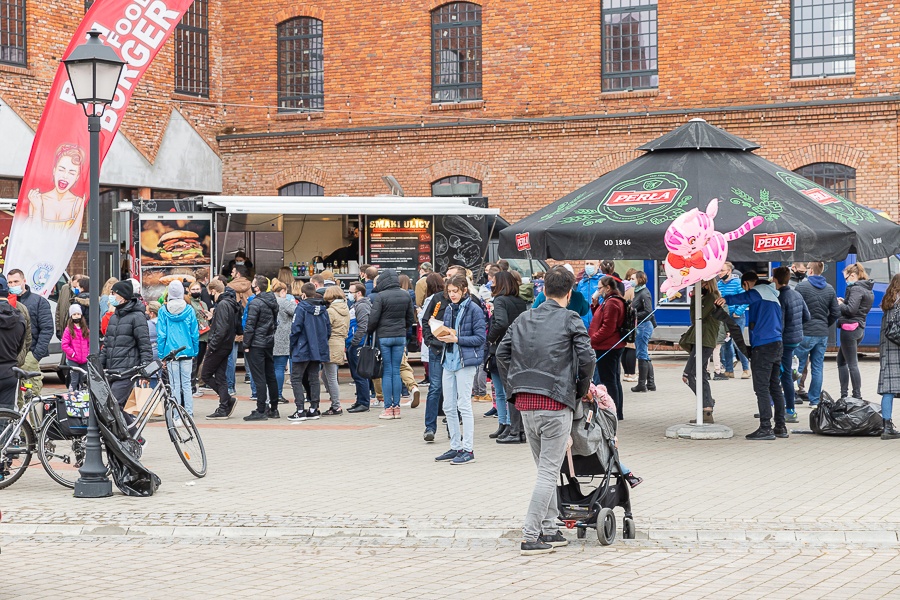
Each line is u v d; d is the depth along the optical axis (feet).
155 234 69.51
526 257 43.96
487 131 88.07
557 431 27.12
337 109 92.53
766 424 43.91
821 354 51.83
